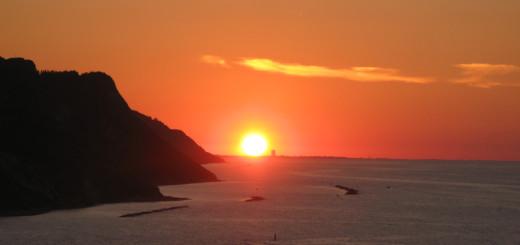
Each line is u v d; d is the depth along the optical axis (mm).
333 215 109938
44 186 104688
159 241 76375
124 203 119125
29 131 118562
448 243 80938
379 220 103625
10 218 90562
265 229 88875
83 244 72750
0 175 99250
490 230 93812
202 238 79562
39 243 72438
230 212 110375
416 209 125562
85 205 110875
